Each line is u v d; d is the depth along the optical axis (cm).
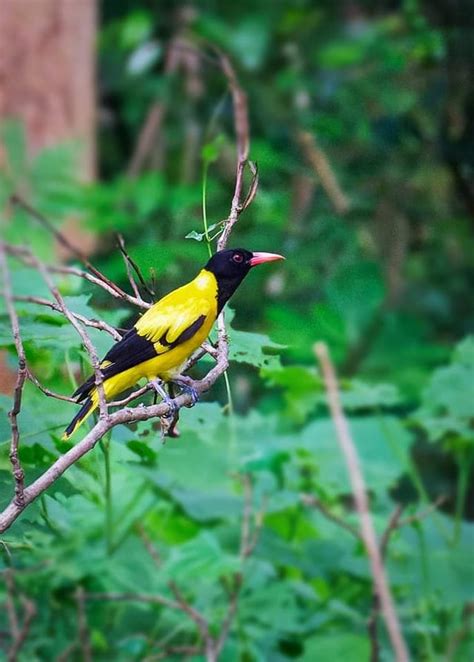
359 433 1141
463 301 2069
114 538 975
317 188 1773
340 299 1652
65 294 915
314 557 1005
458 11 1920
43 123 1873
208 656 857
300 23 2358
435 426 1095
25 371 599
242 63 2286
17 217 1177
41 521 785
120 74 2347
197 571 858
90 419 843
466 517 1745
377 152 1931
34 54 1864
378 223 1891
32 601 892
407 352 1912
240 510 966
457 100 1895
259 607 972
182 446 991
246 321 1377
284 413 1298
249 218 1252
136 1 2475
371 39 2072
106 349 853
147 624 992
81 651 948
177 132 2262
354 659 979
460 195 1927
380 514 1173
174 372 826
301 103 2130
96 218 1421
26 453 764
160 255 964
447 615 1059
